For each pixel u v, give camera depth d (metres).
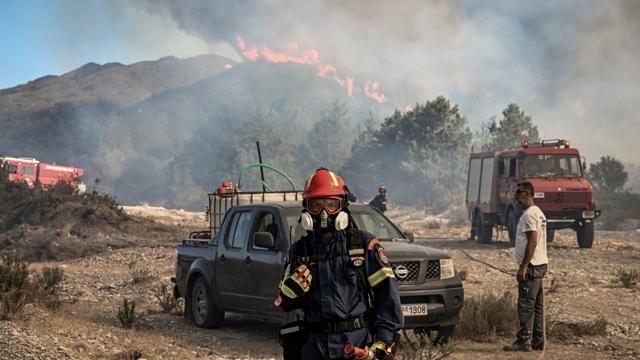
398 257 8.63
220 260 10.20
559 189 22.20
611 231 33.09
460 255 20.81
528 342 8.64
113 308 12.53
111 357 7.88
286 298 4.14
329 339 4.07
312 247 4.16
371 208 10.17
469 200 27.02
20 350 7.18
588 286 14.17
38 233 26.05
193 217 50.47
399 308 4.11
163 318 11.48
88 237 26.44
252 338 9.69
